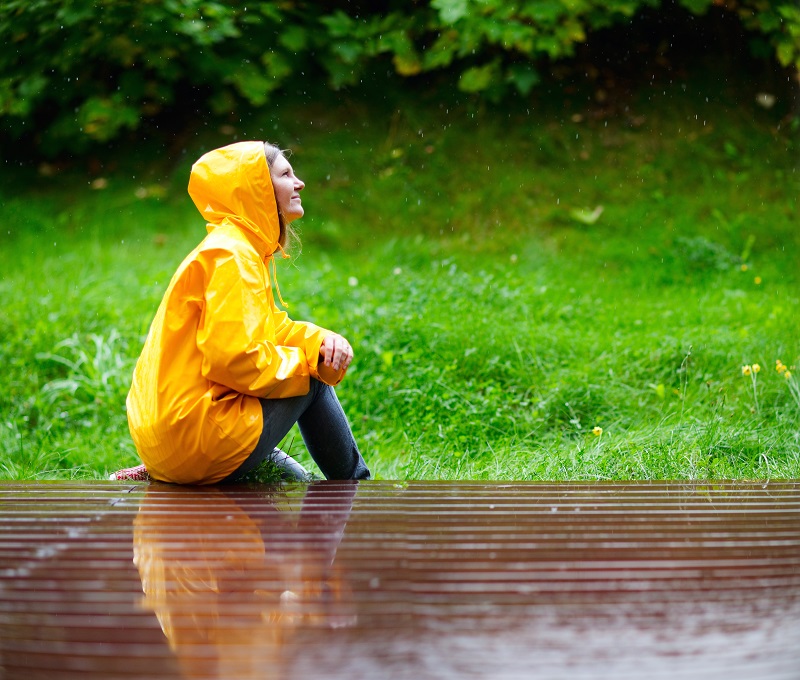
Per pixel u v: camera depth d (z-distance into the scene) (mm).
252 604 2562
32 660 2158
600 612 2496
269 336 4086
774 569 2910
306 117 13000
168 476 4293
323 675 2066
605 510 3814
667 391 6582
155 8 12102
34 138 13141
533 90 13234
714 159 12227
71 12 11953
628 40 13547
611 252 10633
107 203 11891
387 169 12352
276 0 13164
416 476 5367
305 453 5852
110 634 2338
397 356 7086
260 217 4297
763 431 5637
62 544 3250
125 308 8617
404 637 2305
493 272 10062
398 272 9203
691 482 4539
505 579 2785
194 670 2094
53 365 7582
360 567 2926
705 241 10547
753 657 2189
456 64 13500
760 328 7766
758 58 13281
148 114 13234
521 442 5906
